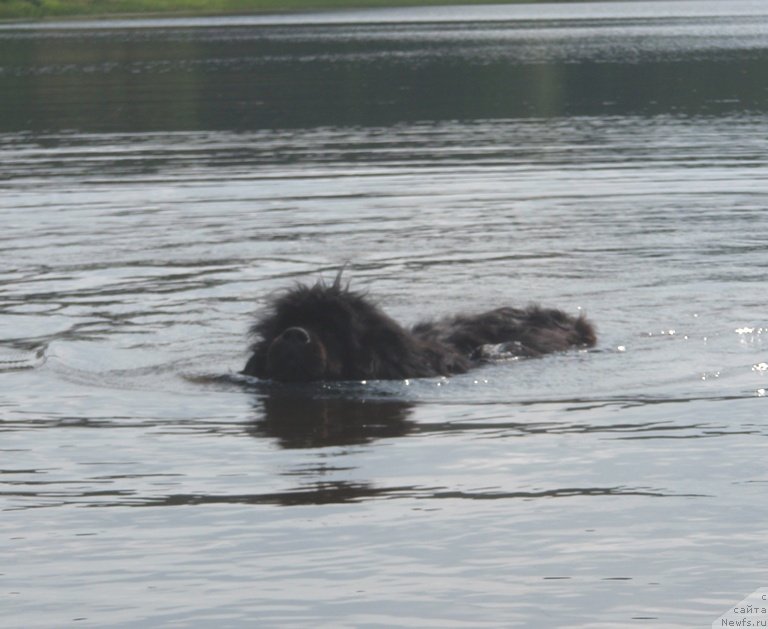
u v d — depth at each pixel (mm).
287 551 20625
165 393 30625
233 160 70188
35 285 41938
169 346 34875
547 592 18906
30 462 25547
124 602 18844
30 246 48125
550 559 20109
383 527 21562
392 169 65875
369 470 24688
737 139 76125
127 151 74562
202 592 19141
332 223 52062
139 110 96500
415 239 48656
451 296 39906
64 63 145125
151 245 48125
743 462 24578
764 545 20453
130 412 29078
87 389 31016
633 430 26953
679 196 56875
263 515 22266
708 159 67688
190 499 23188
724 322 36375
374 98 103625
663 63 133875
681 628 17719
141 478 24453
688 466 24453
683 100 100188
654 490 23141
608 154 70312
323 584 19344
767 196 56531
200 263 45031
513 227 50656
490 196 57750
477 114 92250
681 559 20000
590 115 91062
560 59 141875
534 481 23812
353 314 31656
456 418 28219
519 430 27156
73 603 18844
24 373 32438
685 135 78688
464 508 22406
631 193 57844
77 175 65625
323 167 67000
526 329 34719
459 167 66250
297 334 30656
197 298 40000
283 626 17984
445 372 32125
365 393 30406
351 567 19953
